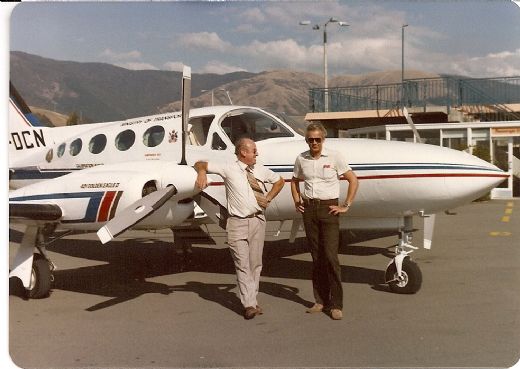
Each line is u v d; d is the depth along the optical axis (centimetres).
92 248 989
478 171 586
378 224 646
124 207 581
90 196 596
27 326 523
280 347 448
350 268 745
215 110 718
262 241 536
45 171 906
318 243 529
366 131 2006
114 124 828
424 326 489
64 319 545
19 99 1009
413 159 603
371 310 541
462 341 449
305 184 529
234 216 527
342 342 455
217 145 698
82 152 833
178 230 725
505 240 958
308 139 522
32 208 581
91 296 636
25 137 1011
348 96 2206
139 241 1066
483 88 2073
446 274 693
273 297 601
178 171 590
